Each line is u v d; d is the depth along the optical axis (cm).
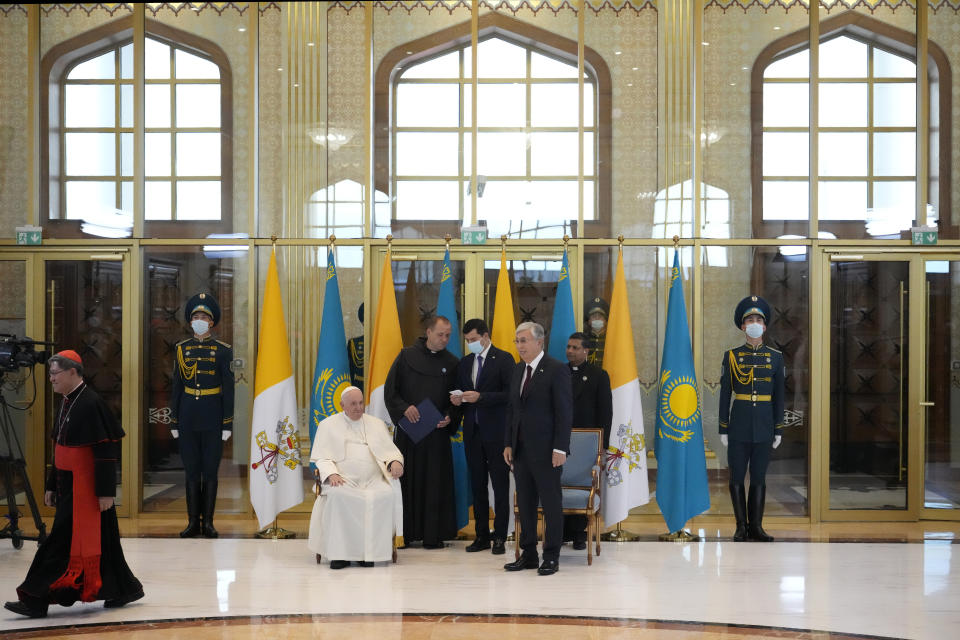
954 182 858
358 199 866
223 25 874
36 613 536
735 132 859
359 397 707
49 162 871
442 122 873
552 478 648
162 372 862
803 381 847
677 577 643
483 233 857
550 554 649
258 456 787
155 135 871
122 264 862
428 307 862
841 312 850
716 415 847
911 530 816
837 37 862
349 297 862
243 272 862
